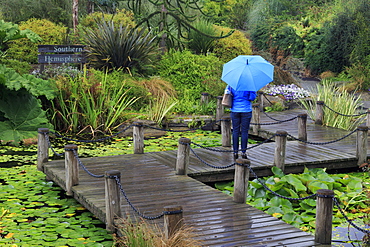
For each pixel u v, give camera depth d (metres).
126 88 12.41
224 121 9.17
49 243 5.02
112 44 13.48
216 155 8.49
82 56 12.42
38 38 12.09
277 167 7.69
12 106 10.39
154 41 15.48
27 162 8.61
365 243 5.15
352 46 21.11
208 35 15.18
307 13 26.48
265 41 25.81
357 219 5.98
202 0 26.17
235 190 5.95
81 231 5.42
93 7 21.25
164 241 4.23
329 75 21.47
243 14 28.77
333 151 8.84
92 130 10.66
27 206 6.21
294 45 24.44
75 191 6.35
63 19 20.47
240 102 7.67
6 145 9.98
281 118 12.87
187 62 14.44
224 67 7.57
